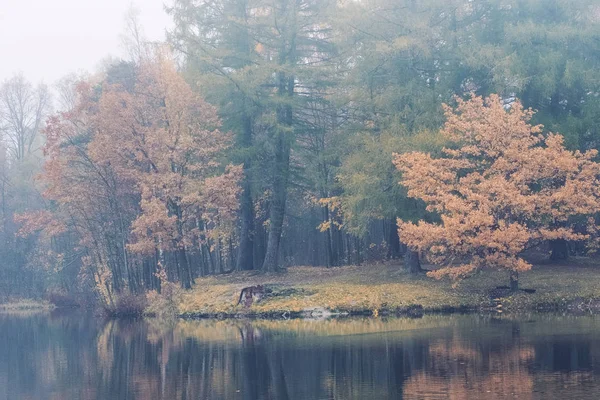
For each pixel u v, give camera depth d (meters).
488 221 23.59
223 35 33.50
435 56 29.05
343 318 24.97
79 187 34.25
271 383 14.19
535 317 22.42
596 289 25.17
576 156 25.55
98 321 32.91
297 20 32.84
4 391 15.52
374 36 29.41
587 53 29.11
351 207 28.09
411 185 24.81
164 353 19.38
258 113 32.81
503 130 24.80
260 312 27.16
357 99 30.44
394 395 12.41
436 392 12.44
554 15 29.80
